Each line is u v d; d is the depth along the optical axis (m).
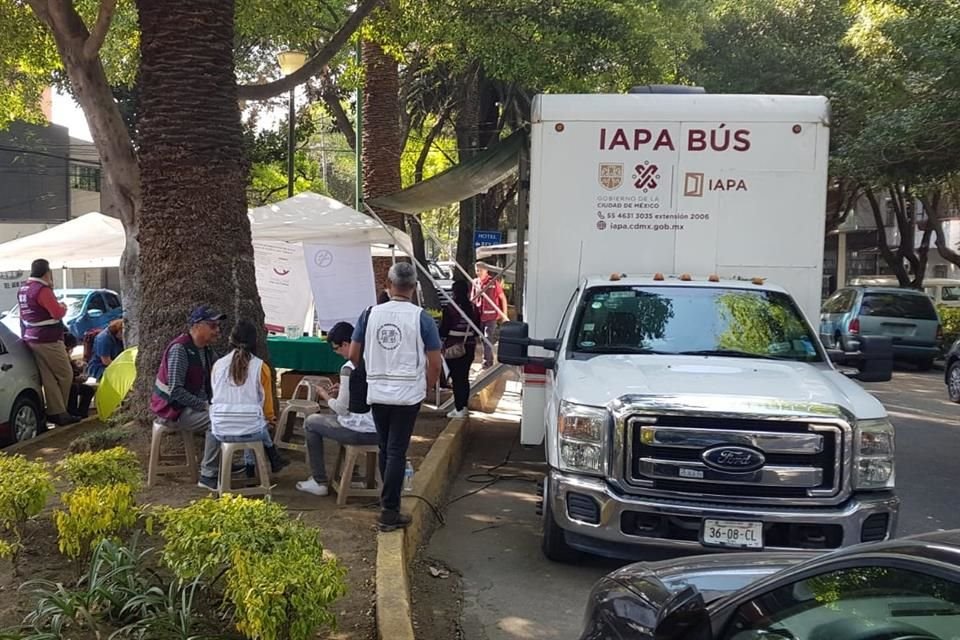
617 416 5.18
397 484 5.66
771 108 7.23
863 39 19.02
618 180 7.34
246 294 7.91
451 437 8.84
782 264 7.29
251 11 12.77
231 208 7.86
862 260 37.88
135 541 4.42
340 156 46.00
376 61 16.95
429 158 35.03
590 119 7.31
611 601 2.93
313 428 6.59
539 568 5.86
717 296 6.76
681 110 7.27
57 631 3.70
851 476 5.05
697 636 2.47
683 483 5.11
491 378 10.34
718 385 5.38
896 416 12.43
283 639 3.56
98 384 9.48
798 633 2.33
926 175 17.08
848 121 20.89
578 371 5.86
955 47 14.01
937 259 35.44
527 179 9.19
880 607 2.14
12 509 4.69
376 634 4.21
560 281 7.43
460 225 24.59
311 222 11.54
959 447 10.24
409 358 5.61
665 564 3.39
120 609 3.95
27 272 27.25
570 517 5.32
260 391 6.33
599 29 15.59
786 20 23.50
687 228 7.32
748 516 4.96
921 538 2.24
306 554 3.85
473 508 7.37
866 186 21.86
